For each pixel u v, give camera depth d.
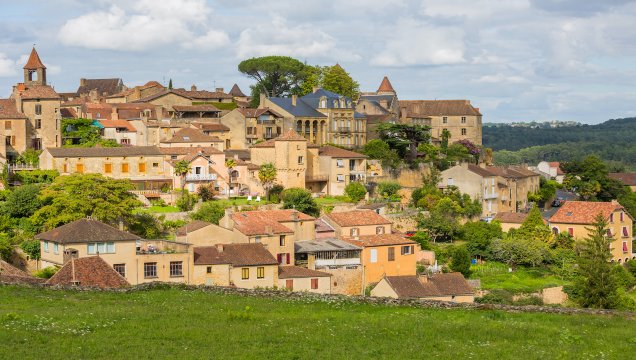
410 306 82.75
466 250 154.75
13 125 181.25
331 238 144.62
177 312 75.00
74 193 139.62
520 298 138.88
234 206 159.88
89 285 88.75
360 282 135.62
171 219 152.12
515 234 172.25
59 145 188.50
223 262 116.00
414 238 161.62
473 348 66.75
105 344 64.25
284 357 62.84
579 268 139.38
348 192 188.38
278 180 186.62
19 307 75.06
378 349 65.56
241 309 77.94
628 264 169.50
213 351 63.75
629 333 74.12
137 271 111.69
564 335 71.44
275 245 131.25
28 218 140.25
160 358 61.69
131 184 153.25
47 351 61.91
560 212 177.50
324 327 71.50
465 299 124.38
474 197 196.62
